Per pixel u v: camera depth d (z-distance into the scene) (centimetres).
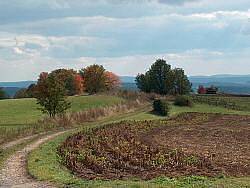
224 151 4416
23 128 5378
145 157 3606
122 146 4269
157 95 12438
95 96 11188
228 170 3147
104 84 15350
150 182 2278
